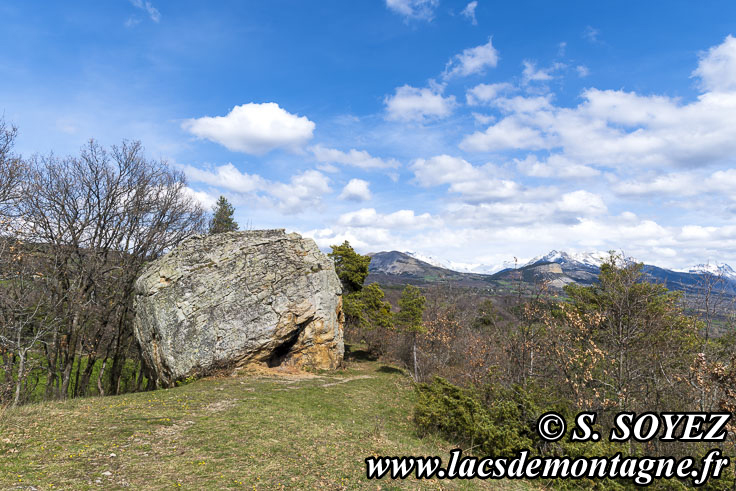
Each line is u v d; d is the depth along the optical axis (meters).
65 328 26.95
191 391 18.83
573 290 27.95
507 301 27.11
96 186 29.91
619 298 20.81
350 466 11.66
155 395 17.55
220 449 11.44
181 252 25.44
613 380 19.78
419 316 33.72
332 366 29.16
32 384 28.11
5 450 9.41
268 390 20.34
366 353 44.97
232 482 9.35
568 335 19.64
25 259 23.66
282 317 25.88
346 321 39.31
